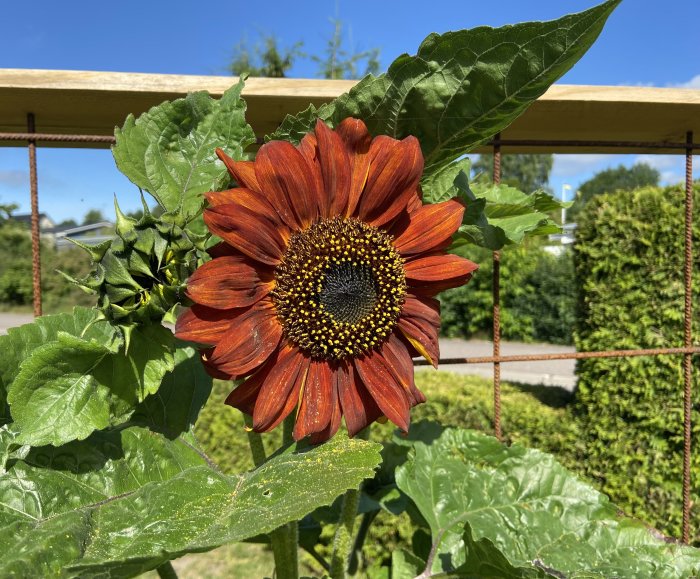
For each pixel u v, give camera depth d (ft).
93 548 0.78
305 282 0.91
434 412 4.83
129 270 0.81
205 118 1.08
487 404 5.05
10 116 1.23
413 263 0.99
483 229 1.14
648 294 4.62
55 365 0.82
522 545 1.26
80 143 1.28
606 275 4.97
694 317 4.44
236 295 0.87
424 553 1.55
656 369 4.36
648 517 4.03
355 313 0.94
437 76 0.91
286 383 0.92
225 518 0.81
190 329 0.86
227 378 0.91
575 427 4.69
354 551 1.59
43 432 0.81
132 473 0.97
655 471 4.12
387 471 1.63
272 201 0.90
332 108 0.97
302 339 0.93
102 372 0.84
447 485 1.35
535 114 1.29
